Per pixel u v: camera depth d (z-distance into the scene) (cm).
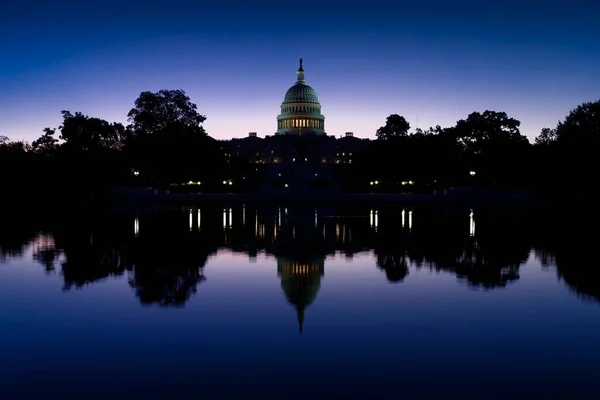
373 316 2317
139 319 2284
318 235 5178
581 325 2191
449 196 12456
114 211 8806
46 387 1634
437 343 1988
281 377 1700
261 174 19462
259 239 4869
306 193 12731
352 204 11131
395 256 3872
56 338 2050
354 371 1742
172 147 13138
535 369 1755
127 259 3750
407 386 1636
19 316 2330
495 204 10675
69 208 9644
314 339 2033
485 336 2061
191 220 6944
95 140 13675
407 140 14938
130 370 1755
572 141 10375
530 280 3023
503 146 13012
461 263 3575
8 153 12112
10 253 4009
